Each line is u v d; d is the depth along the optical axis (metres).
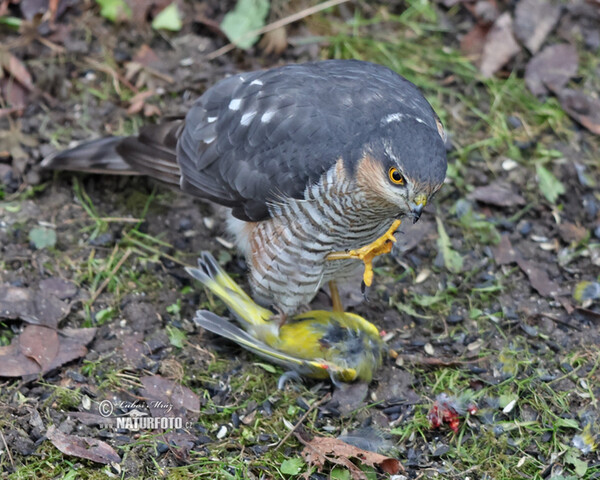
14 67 12.59
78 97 12.69
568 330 10.92
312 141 9.52
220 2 13.82
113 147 11.46
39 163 11.91
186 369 10.17
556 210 12.16
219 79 13.05
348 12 14.05
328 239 9.80
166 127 10.93
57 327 10.34
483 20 13.88
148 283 11.07
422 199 9.02
